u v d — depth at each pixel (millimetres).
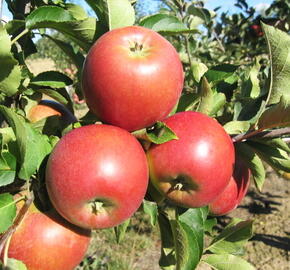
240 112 293
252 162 277
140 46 215
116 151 209
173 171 225
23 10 312
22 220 227
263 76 436
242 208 1325
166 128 221
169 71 216
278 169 273
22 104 292
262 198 1376
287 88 267
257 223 1218
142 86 210
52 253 227
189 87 473
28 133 228
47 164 217
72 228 235
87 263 874
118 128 222
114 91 211
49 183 213
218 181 230
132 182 210
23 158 218
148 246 1073
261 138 265
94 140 210
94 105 222
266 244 1093
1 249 219
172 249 285
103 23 260
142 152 221
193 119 234
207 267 976
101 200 212
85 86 221
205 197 236
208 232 333
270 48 258
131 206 217
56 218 232
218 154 227
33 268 226
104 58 212
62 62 2314
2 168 221
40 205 234
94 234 1095
